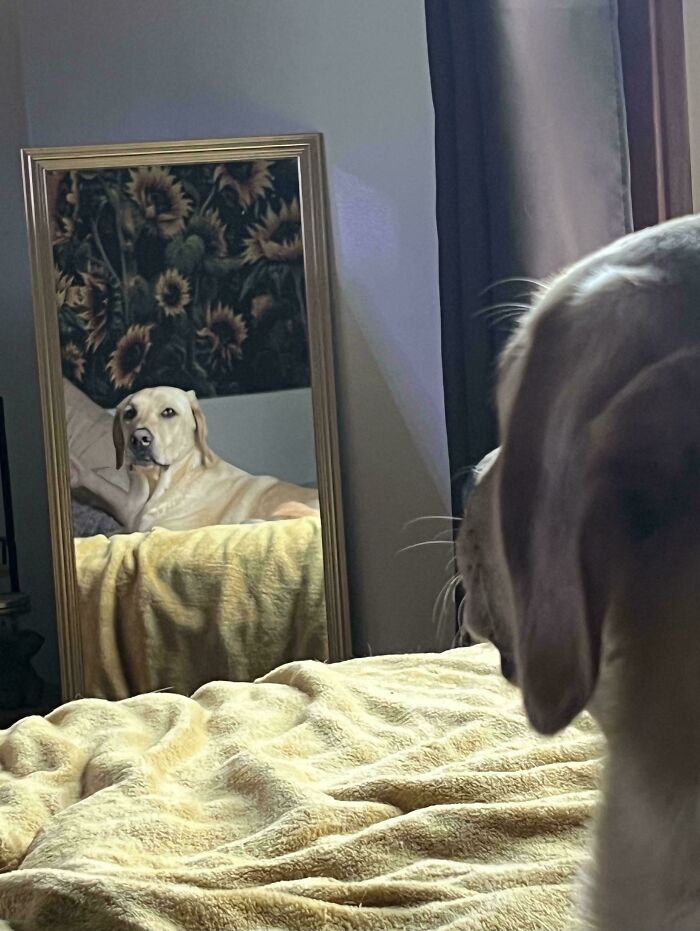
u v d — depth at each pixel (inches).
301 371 128.0
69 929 37.9
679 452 22.7
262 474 127.7
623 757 25.8
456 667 67.2
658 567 23.7
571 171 90.7
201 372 127.7
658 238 25.2
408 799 47.8
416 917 38.2
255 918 38.0
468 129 92.6
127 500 127.0
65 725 59.6
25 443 131.6
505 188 89.7
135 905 37.7
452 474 96.8
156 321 127.3
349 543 131.3
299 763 52.5
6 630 123.2
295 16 128.9
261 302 127.8
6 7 127.6
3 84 128.4
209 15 128.8
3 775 54.1
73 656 125.6
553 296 25.6
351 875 42.3
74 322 126.2
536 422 24.1
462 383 95.7
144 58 129.0
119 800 47.7
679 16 88.8
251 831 46.3
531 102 89.6
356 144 130.0
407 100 129.7
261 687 63.9
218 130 130.0
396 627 132.0
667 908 24.5
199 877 40.9
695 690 23.9
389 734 56.0
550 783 48.4
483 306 93.2
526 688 23.6
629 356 23.2
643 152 90.6
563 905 37.7
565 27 90.3
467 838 44.1
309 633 127.0
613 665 25.5
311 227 127.3
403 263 131.1
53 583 128.0
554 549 23.3
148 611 126.3
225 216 127.2
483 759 50.7
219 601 126.5
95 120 129.3
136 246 126.6
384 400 131.6
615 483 22.8
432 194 130.6
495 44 88.8
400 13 129.0
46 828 46.4
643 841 25.3
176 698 62.1
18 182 129.6
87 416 126.6
